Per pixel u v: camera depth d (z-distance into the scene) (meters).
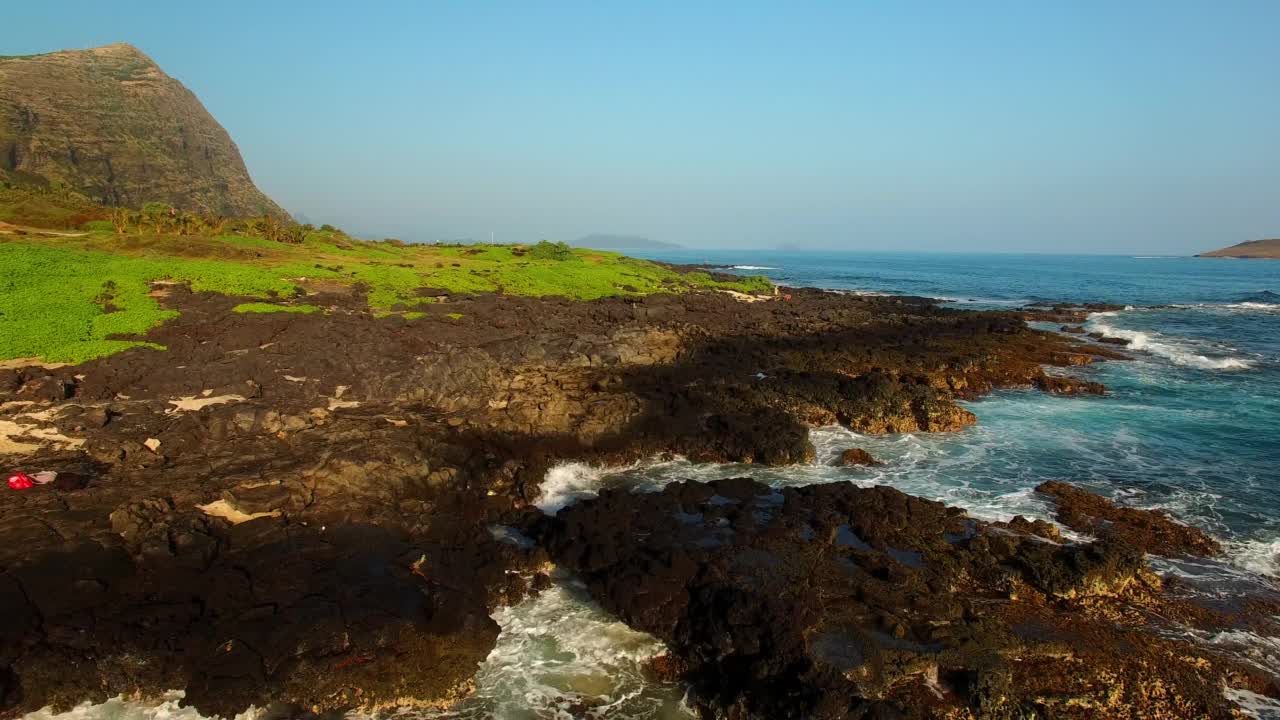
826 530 18.34
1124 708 13.14
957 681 13.60
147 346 29.70
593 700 13.81
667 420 27.92
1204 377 39.59
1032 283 128.62
